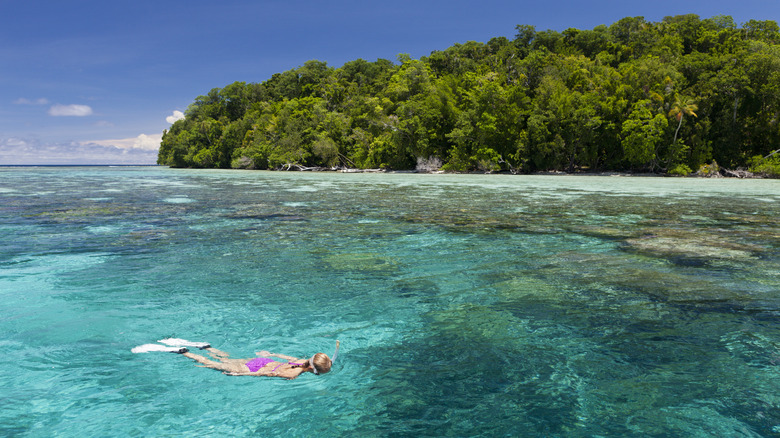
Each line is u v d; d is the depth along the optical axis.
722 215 15.67
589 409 3.33
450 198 22.84
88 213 15.84
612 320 5.31
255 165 90.81
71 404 3.42
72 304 5.80
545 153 60.69
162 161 135.12
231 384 3.78
